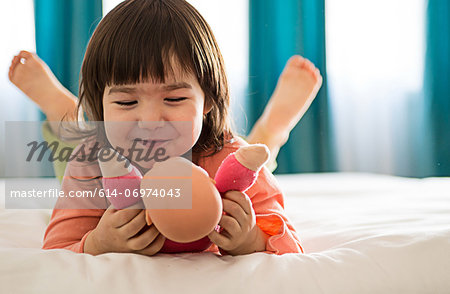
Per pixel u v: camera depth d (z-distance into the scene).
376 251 0.57
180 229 0.51
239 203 0.58
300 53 2.81
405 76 2.88
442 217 0.86
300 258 0.56
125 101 0.64
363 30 2.93
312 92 1.25
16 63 1.28
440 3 2.80
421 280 0.53
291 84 1.25
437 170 2.81
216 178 0.59
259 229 0.64
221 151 0.79
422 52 2.83
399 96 2.90
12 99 2.49
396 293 0.51
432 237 0.59
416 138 2.86
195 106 0.66
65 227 0.73
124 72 0.62
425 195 1.33
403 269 0.54
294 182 1.89
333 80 2.94
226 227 0.57
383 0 2.90
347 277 0.52
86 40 2.51
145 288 0.49
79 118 1.03
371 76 2.94
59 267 0.52
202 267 0.53
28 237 0.83
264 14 2.79
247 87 2.78
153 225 0.57
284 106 1.25
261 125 1.28
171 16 0.67
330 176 2.21
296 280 0.51
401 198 1.29
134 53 0.62
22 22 2.52
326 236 0.74
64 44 2.53
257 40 2.79
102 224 0.60
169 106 0.64
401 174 2.90
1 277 0.50
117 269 0.52
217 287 0.49
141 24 0.65
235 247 0.59
